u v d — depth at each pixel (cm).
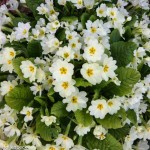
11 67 22
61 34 23
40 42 23
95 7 25
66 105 21
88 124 21
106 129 22
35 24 25
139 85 22
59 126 22
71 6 25
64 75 20
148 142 27
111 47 23
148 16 28
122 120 22
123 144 23
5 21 25
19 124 22
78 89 21
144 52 23
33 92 22
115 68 21
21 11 27
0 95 23
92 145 22
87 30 22
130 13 27
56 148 22
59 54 21
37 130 21
